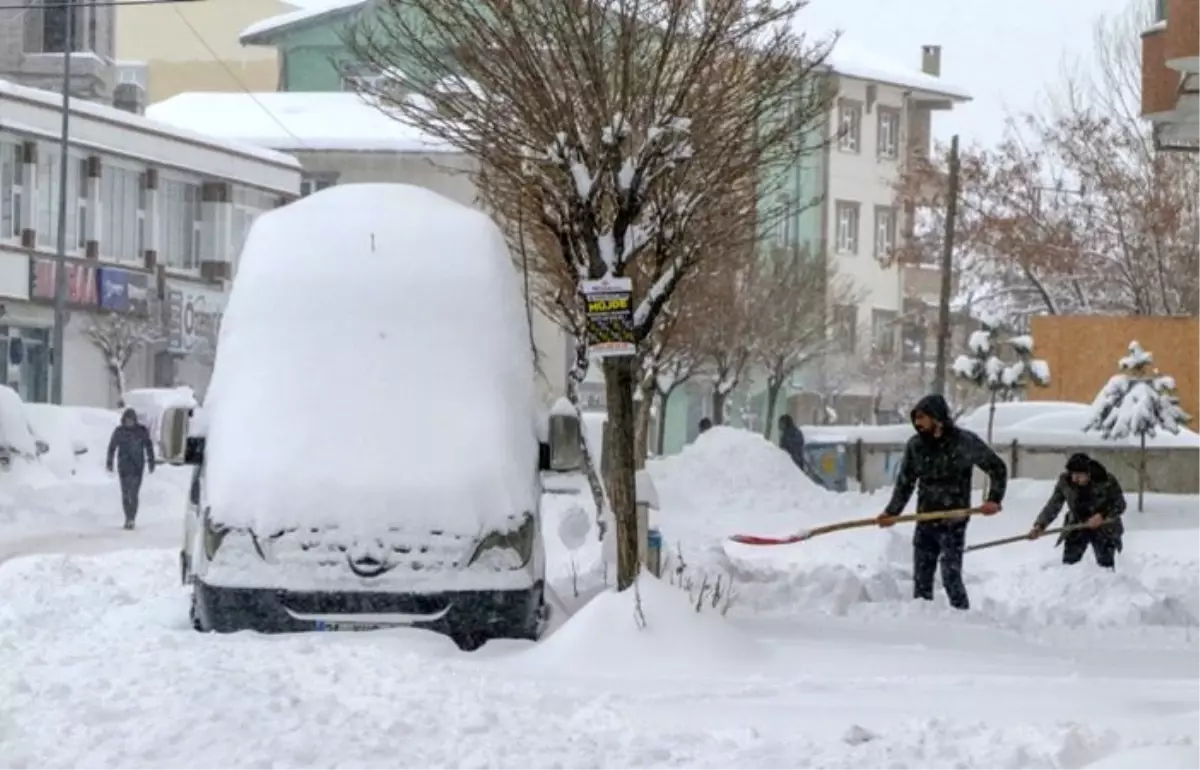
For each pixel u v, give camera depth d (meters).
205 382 60.09
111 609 14.30
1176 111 27.89
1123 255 52.50
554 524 22.19
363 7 21.00
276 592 12.25
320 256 13.95
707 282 30.25
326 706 9.50
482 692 10.08
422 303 13.66
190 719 9.07
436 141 18.30
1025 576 19.02
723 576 17.31
